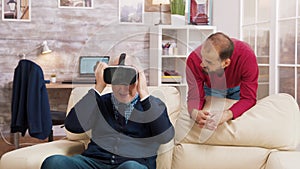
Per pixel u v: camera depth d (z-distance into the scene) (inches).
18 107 165.8
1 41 240.5
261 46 176.6
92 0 245.6
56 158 89.3
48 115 165.5
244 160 97.9
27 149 98.6
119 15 247.4
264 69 174.2
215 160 98.3
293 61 153.6
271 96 108.7
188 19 237.1
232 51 99.3
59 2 243.4
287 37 157.3
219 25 220.2
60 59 244.8
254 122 100.1
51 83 232.8
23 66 163.2
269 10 168.7
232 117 100.6
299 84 150.3
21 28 241.4
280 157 93.2
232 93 108.0
